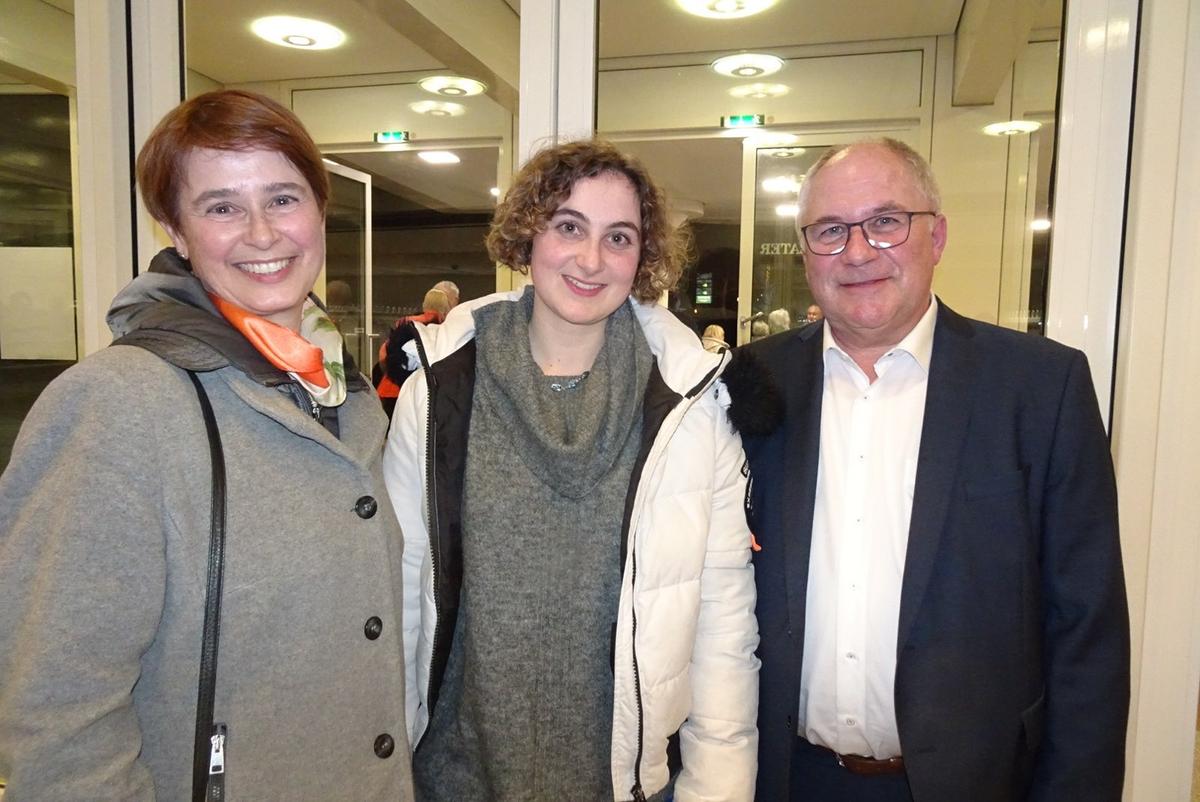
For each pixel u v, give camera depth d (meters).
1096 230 1.38
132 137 1.85
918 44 3.07
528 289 1.21
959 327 1.19
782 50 3.14
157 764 0.77
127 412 0.73
